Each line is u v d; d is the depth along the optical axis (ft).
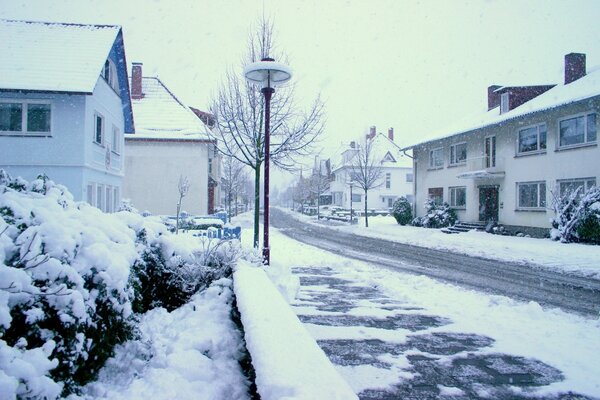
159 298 18.19
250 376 11.25
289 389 7.14
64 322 9.28
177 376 10.83
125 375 11.04
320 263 43.55
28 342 8.82
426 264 44.78
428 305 24.93
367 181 114.73
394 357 16.28
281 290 25.62
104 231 13.28
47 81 49.08
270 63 29.17
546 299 28.43
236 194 146.72
